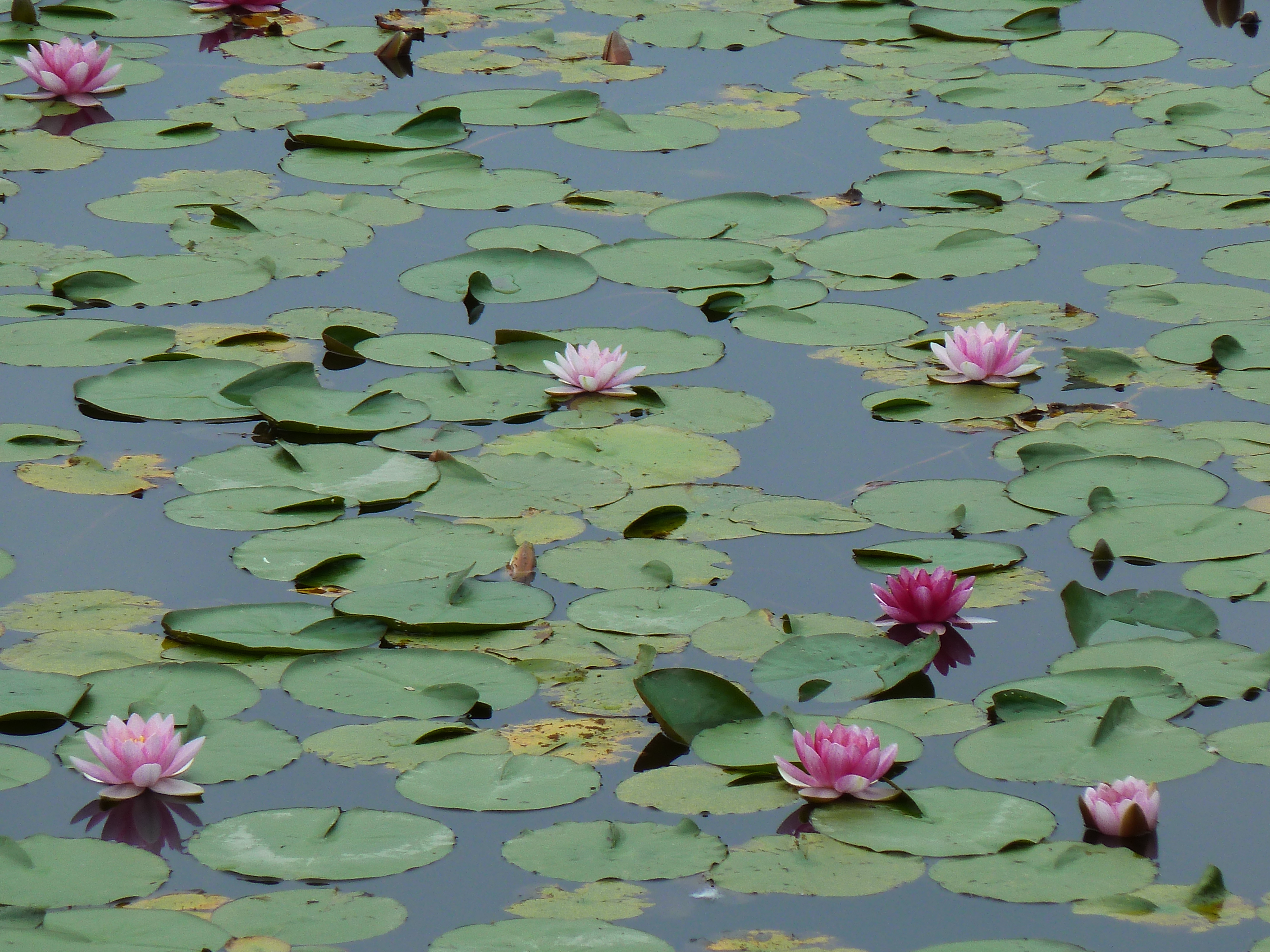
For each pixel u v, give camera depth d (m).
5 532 5.87
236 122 10.70
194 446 6.62
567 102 11.16
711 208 9.38
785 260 8.71
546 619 5.36
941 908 3.99
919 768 4.62
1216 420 6.89
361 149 10.28
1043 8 13.10
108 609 5.36
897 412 7.04
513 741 4.71
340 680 4.97
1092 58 12.25
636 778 4.54
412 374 7.27
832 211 9.40
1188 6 13.71
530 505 6.14
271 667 5.05
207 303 7.97
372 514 6.08
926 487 6.32
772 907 3.99
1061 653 5.22
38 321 7.71
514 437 6.73
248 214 9.16
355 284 8.28
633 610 5.41
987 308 8.10
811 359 7.58
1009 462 6.54
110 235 8.80
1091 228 9.10
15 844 4.16
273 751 4.62
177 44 12.46
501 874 4.10
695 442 6.71
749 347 7.70
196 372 7.19
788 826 4.32
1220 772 4.54
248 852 4.17
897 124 10.88
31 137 10.33
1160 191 9.62
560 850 4.20
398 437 6.71
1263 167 9.88
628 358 7.50
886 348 7.69
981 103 11.27
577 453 6.58
